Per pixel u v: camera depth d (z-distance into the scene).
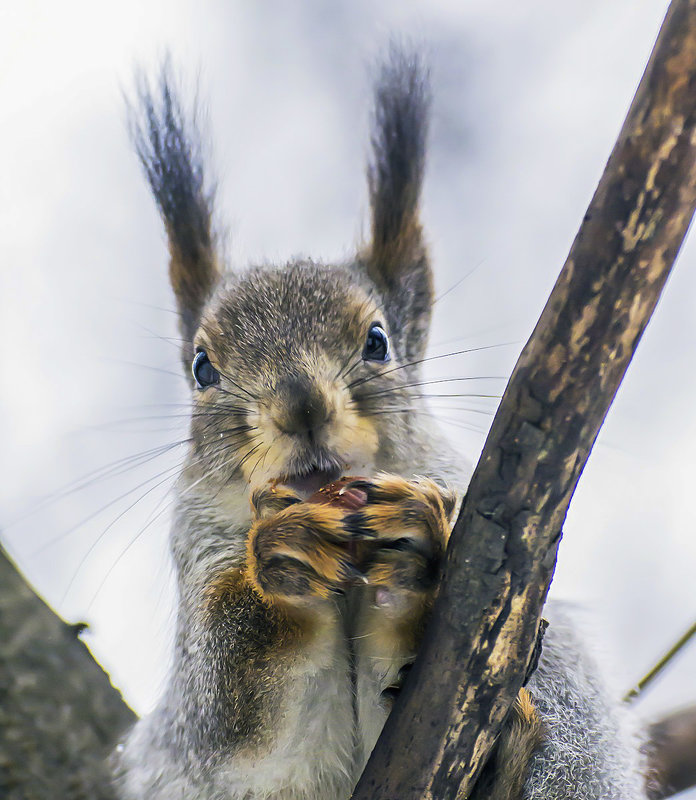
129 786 2.41
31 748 2.40
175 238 2.44
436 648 2.35
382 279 2.42
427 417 2.41
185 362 2.44
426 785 2.35
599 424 2.34
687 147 2.33
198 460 2.40
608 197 2.33
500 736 2.37
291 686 2.37
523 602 2.35
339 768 2.39
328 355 2.39
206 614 2.38
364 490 2.36
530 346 2.34
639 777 2.42
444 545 2.36
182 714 2.39
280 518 2.36
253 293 2.41
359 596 2.38
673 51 2.33
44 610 2.42
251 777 2.38
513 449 2.34
